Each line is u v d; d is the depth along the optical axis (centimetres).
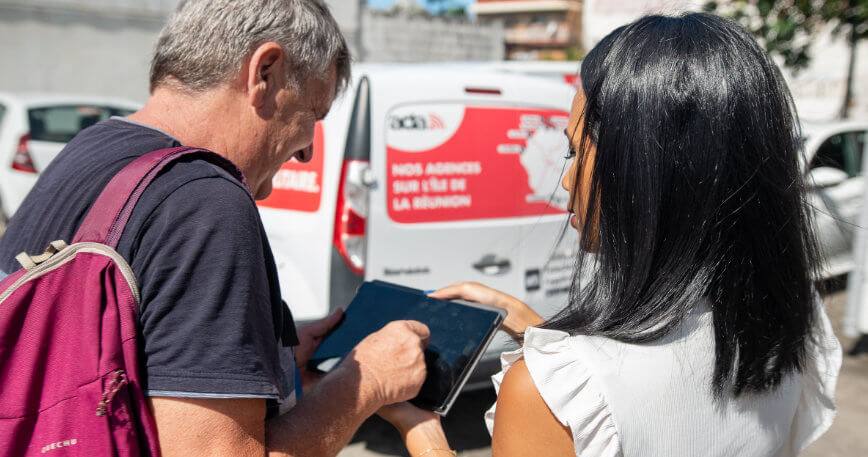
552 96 371
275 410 119
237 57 118
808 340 110
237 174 114
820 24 873
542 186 362
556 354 98
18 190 648
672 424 96
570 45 2300
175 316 100
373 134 315
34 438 98
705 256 97
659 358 97
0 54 1073
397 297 162
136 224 103
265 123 123
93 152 117
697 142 95
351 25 1320
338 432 119
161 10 1168
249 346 103
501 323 142
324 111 137
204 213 104
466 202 337
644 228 97
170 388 99
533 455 97
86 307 99
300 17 124
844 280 663
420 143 327
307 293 320
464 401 384
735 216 96
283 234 330
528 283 356
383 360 127
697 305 100
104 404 96
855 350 486
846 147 604
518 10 2352
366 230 314
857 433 369
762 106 96
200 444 99
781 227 98
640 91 97
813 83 1402
